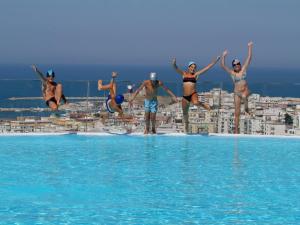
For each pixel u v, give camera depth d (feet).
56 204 29.71
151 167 39.24
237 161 41.75
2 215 27.71
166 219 27.27
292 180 35.63
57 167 39.04
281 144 50.01
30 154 43.86
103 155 43.57
